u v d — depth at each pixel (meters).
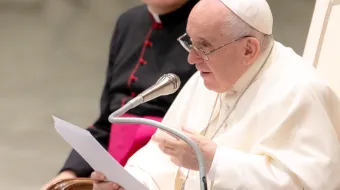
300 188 7.67
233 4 7.84
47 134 20.91
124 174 7.61
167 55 11.09
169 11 11.11
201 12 7.91
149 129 10.82
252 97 8.38
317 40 9.66
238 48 7.98
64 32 29.98
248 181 7.59
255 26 7.95
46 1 32.44
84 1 32.25
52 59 27.05
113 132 11.27
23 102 23.00
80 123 21.42
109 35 29.67
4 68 25.94
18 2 33.44
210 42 7.90
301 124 7.86
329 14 9.64
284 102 8.01
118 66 11.54
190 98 9.34
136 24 11.61
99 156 7.64
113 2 31.88
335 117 8.17
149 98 7.72
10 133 20.83
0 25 30.75
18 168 18.83
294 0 30.20
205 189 7.03
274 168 7.73
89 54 27.61
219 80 8.24
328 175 7.66
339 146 7.90
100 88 24.36
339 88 9.16
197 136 7.76
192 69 10.80
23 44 28.56
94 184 8.21
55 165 19.06
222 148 7.79
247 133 8.20
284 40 26.25
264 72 8.38
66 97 23.50
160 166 9.05
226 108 8.71
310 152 7.72
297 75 8.15
